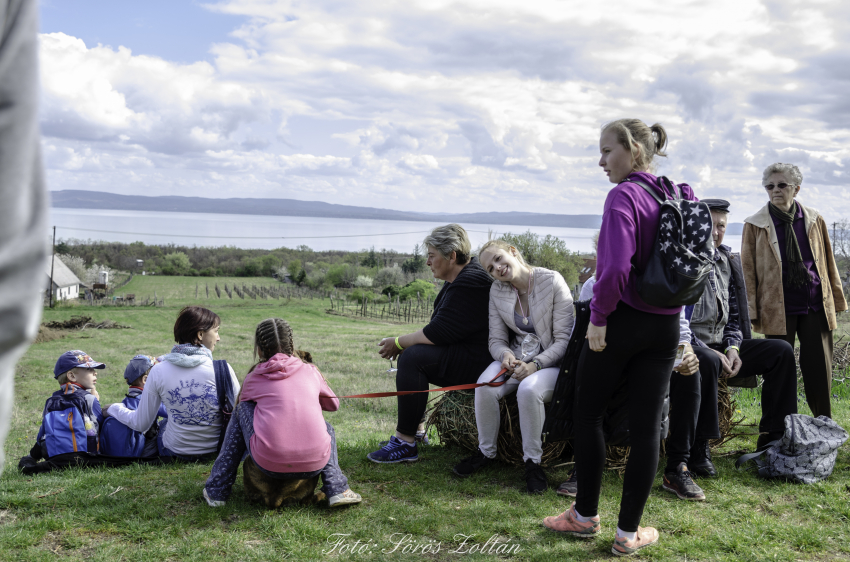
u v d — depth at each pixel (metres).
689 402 3.62
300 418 3.35
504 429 4.08
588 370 2.83
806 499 3.50
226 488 3.46
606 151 2.90
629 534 2.84
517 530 3.14
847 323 17.73
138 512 3.36
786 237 4.48
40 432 4.50
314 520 3.28
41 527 3.13
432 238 4.41
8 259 0.66
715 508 3.43
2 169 0.67
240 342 31.41
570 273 56.31
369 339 33.53
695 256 2.53
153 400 4.38
